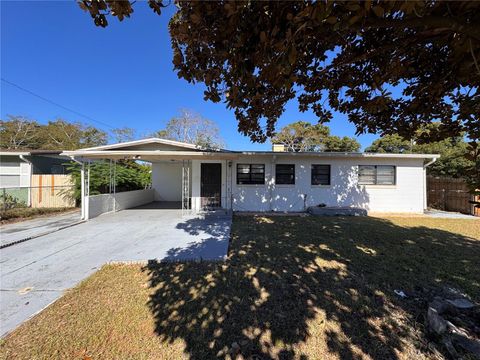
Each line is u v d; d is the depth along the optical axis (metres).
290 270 4.00
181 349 2.25
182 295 3.20
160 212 10.79
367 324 2.58
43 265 4.34
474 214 10.24
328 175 11.24
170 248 5.29
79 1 1.55
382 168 11.25
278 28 1.50
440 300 2.80
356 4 1.23
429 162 11.06
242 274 3.85
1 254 4.97
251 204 11.09
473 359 2.00
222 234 6.58
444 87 2.43
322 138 26.72
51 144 26.67
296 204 11.12
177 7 1.84
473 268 4.09
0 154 11.75
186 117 25.62
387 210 11.16
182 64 2.07
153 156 9.63
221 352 2.21
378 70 2.62
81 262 4.47
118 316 2.74
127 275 3.86
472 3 1.29
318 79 2.76
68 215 9.98
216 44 1.85
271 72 1.73
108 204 10.56
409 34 2.02
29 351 2.23
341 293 3.23
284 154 10.52
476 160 1.54
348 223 8.21
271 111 3.04
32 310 2.88
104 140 28.97
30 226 7.72
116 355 2.18
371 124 3.25
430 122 2.93
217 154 9.54
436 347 2.22
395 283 3.52
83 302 3.04
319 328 2.52
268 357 2.15
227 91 2.17
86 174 10.72
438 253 4.90
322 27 1.52
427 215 10.20
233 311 2.82
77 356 2.17
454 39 1.83
